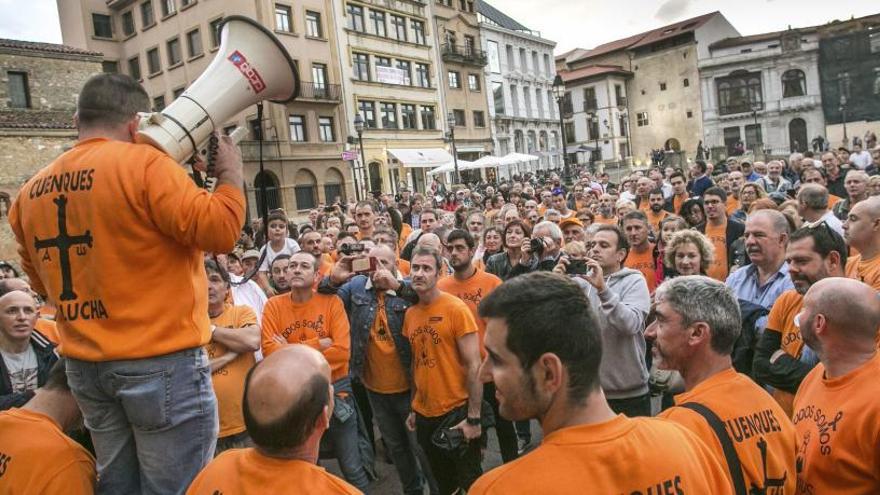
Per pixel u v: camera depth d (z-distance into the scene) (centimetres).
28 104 2345
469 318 393
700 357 209
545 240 580
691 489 143
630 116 6600
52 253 205
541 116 5534
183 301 209
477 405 383
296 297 459
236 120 3250
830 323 229
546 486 135
